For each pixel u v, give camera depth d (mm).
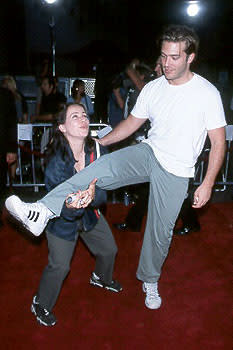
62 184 2430
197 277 3570
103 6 14531
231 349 2684
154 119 2662
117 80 6035
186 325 2928
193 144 2605
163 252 2908
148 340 2771
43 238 4219
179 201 2725
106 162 2510
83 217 2699
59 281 2740
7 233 4344
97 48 10695
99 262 3143
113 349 2680
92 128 6059
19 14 12617
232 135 5566
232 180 6375
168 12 13484
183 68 2451
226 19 11930
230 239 4305
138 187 4227
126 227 4492
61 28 14094
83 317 3010
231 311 3096
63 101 6535
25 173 6430
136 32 14461
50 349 2674
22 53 12672
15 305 3139
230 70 8102
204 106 2527
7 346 2695
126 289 3387
